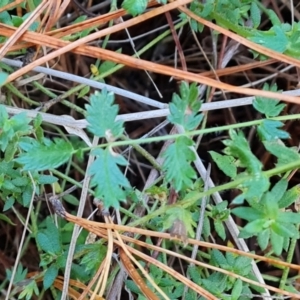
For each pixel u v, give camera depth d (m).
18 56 0.31
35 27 0.27
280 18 0.35
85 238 0.30
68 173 0.34
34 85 0.32
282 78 0.35
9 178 0.27
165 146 0.30
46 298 0.34
